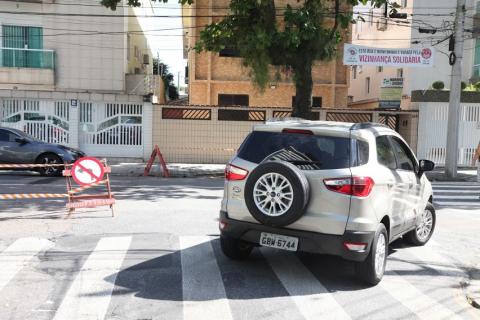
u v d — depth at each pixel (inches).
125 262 249.1
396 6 719.7
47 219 347.9
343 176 211.0
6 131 623.2
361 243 211.0
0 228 316.5
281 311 192.5
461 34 730.2
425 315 196.9
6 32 946.7
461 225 381.7
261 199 216.2
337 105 1024.9
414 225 286.7
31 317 180.7
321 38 649.6
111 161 832.9
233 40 666.8
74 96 824.9
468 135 884.0
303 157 219.5
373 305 203.9
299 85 682.8
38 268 237.0
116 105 842.2
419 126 875.4
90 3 957.2
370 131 236.7
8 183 529.7
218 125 853.2
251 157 229.6
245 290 214.7
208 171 744.3
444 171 775.7
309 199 213.0
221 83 1002.1
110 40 971.3
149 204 424.2
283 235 217.9
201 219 362.0
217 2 986.7
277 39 623.2
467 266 271.3
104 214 372.5
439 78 1165.1
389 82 1016.9
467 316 197.8
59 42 957.8
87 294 204.2
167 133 848.9
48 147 619.2
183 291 210.4
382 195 227.0
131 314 184.9
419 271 256.7
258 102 1010.7
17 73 942.4
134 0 629.9
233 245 248.8
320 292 216.1
